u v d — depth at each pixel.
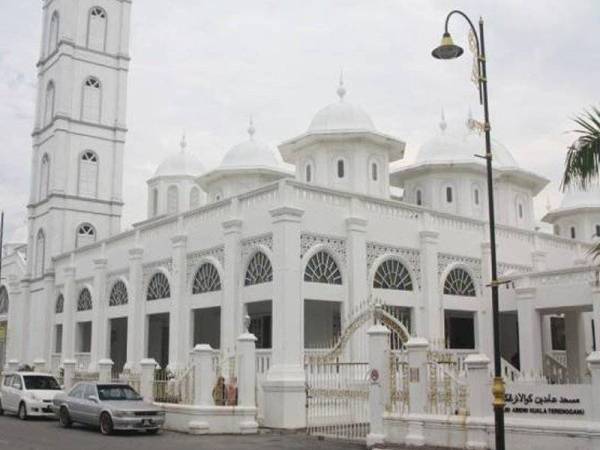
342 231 24.28
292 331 21.75
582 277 24.62
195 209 27.19
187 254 27.38
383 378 16.41
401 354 16.61
